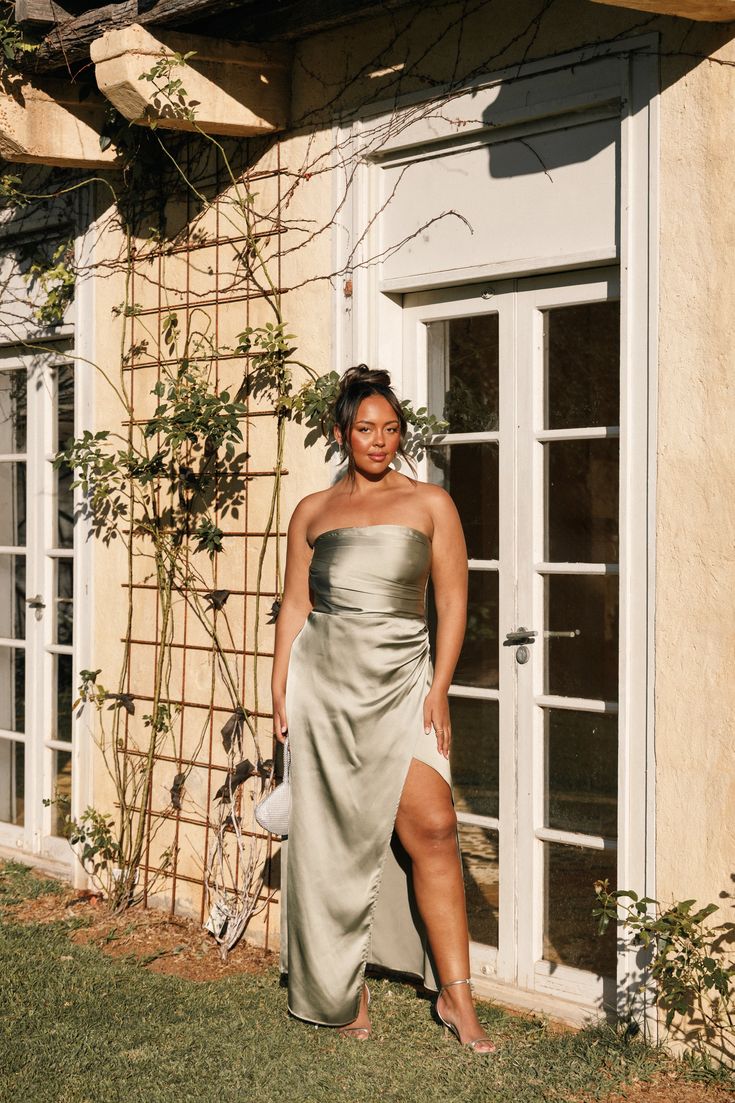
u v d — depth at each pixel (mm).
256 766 5195
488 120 4395
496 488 4637
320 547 4039
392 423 3990
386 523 3961
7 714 6855
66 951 5016
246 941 5211
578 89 4129
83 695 5945
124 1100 3598
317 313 5020
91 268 6039
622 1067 3775
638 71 3957
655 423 3924
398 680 3939
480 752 4684
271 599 5199
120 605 5902
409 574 3947
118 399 5938
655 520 3926
